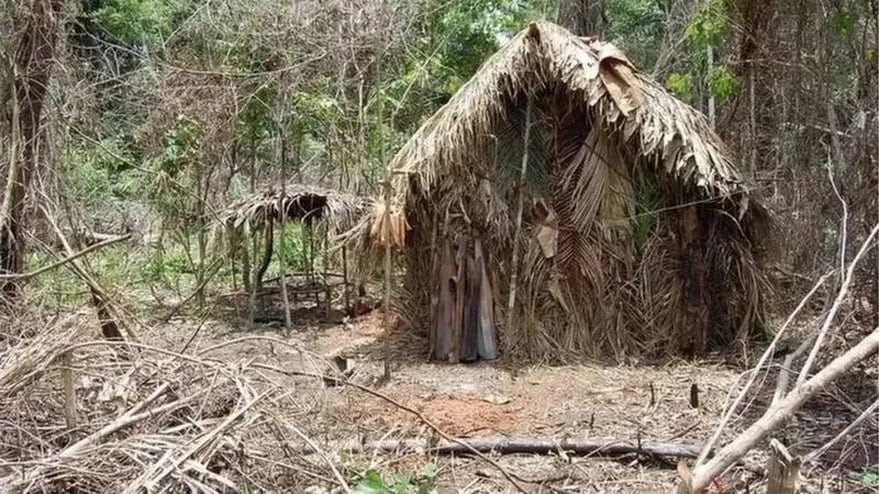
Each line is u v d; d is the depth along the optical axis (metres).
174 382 3.94
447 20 11.32
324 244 9.77
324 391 4.58
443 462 4.47
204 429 3.45
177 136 9.78
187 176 9.87
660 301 7.13
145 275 10.10
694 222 7.01
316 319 8.84
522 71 6.93
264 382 4.52
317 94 9.84
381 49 8.59
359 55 9.07
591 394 5.95
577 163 7.17
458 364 6.90
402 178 6.98
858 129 6.07
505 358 6.98
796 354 4.63
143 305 8.98
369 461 4.18
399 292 7.94
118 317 5.34
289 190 8.64
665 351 7.05
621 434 5.01
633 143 7.09
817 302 7.08
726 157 7.10
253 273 9.00
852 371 5.49
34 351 3.79
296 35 8.77
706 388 5.97
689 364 6.74
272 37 8.90
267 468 3.36
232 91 9.20
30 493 3.03
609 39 11.66
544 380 6.35
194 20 9.80
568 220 7.15
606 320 7.09
